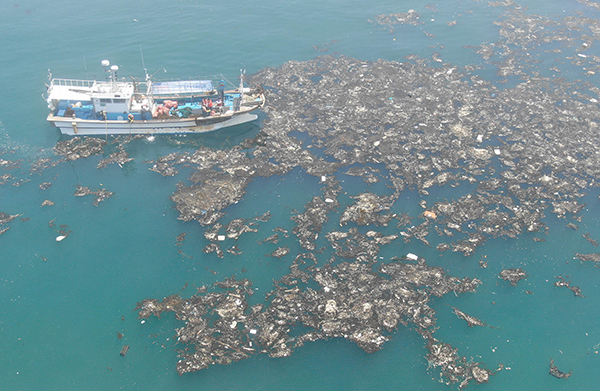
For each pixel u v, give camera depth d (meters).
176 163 64.69
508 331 45.69
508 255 52.84
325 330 44.97
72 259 51.84
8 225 55.19
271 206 58.09
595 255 53.00
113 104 66.69
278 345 43.78
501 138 69.19
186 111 68.56
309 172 63.06
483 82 81.06
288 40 90.81
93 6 97.88
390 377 41.88
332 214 56.91
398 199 59.09
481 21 98.94
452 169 63.69
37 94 73.81
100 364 42.84
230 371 42.03
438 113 74.06
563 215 57.47
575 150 66.94
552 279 50.62
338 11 101.88
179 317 46.25
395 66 84.81
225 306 46.88
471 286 49.44
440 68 84.62
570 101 76.62
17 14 93.50
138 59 81.62
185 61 82.25
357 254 52.09
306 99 76.94
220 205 58.03
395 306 47.06
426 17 100.38
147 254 52.53
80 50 83.25
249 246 53.19
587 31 95.44
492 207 58.19
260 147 67.38
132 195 59.62
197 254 52.41
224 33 91.00
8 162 63.12
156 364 42.75
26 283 49.47
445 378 42.03
